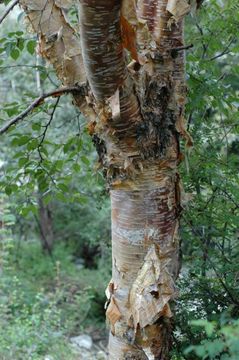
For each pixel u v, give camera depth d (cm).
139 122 211
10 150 580
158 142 219
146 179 224
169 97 219
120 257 232
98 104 208
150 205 226
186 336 259
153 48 214
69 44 230
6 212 707
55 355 581
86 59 188
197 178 291
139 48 212
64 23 231
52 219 973
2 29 720
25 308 686
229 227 299
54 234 1003
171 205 230
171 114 221
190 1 222
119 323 231
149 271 223
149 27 217
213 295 272
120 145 218
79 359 628
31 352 566
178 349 251
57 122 640
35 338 597
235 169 301
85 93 227
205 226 289
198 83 281
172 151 226
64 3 229
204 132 304
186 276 285
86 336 712
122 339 231
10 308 704
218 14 307
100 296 791
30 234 996
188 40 324
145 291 221
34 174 322
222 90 287
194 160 285
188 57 302
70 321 698
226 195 294
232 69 317
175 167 230
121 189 227
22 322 642
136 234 227
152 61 213
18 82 740
